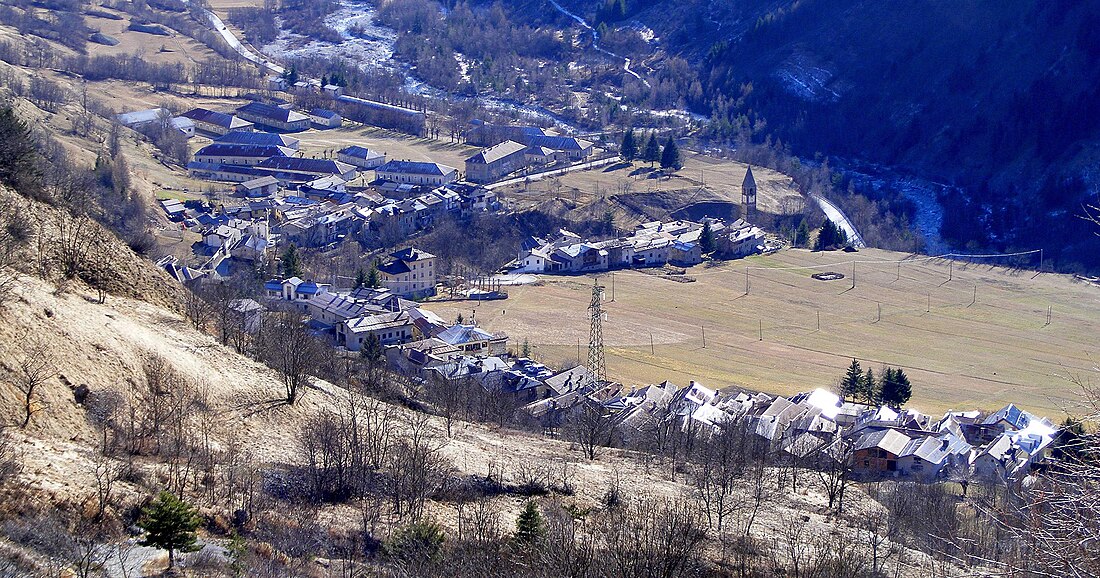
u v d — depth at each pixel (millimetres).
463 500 83938
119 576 57188
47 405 74125
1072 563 45500
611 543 69875
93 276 101562
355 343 164125
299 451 86375
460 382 138250
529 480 91438
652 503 88688
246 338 113062
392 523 75562
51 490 63500
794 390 170875
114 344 86062
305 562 66812
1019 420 146250
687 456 109812
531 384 148250
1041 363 189625
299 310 168500
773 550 81750
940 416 157500
